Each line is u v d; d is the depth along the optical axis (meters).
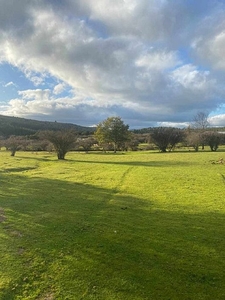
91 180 19.78
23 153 56.75
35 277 6.33
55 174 23.12
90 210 11.81
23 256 7.37
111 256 7.38
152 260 7.16
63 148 41.81
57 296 5.63
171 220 10.42
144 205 12.62
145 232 9.15
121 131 71.25
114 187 16.97
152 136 65.06
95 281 6.18
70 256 7.36
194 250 7.75
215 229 9.42
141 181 18.98
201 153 48.22
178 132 65.81
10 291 5.81
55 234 8.97
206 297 5.63
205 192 15.23
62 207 12.30
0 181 19.47
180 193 15.02
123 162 34.59
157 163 32.03
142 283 6.11
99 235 8.88
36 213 11.38
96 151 74.06
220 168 25.52
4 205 12.72
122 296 5.64
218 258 7.27
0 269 6.68
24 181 19.56
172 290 5.86
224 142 66.00
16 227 9.67
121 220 10.42
